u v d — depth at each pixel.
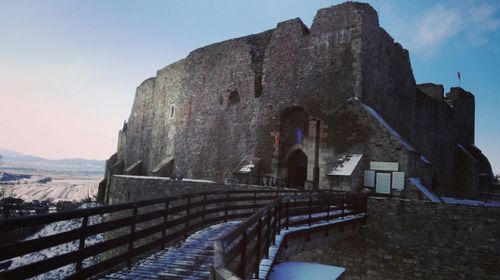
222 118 28.52
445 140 32.94
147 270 6.82
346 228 13.87
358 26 21.23
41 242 5.00
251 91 26.50
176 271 6.77
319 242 11.88
